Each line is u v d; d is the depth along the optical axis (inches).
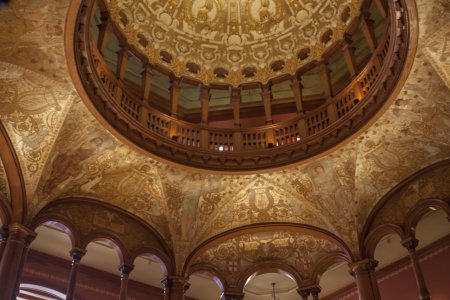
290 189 586.2
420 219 553.9
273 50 660.1
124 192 567.2
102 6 561.0
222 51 666.8
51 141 489.1
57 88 463.5
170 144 553.9
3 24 412.5
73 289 494.3
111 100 502.3
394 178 552.7
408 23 420.2
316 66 628.1
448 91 464.8
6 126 472.7
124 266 544.7
